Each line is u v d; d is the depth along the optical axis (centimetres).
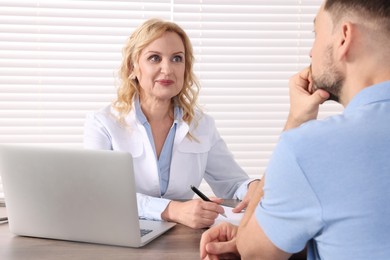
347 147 81
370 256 80
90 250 127
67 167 128
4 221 159
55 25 296
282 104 309
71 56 298
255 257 98
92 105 303
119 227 128
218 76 304
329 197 81
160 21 207
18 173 133
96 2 298
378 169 80
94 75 300
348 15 90
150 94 206
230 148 309
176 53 204
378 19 88
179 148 210
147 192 207
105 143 207
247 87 307
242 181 218
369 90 87
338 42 91
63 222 134
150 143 205
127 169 124
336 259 83
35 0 295
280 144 87
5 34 295
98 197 128
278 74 308
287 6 308
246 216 110
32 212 136
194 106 227
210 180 228
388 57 89
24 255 122
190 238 138
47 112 300
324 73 95
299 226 86
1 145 133
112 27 299
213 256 116
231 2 303
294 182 84
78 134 303
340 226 82
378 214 79
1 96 297
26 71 297
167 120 214
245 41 305
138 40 204
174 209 157
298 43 308
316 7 308
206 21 303
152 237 136
